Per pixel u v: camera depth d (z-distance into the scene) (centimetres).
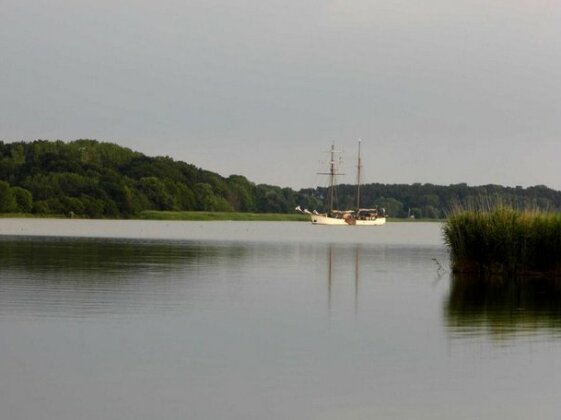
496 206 6172
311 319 3859
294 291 5009
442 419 2278
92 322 3638
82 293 4622
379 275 6231
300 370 2781
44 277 5450
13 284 5006
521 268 6019
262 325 3659
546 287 5328
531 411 2353
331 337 3378
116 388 2528
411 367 2844
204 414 2292
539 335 3444
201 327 3572
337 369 2803
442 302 4522
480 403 2423
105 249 9112
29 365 2792
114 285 5062
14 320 3656
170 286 5097
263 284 5403
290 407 2366
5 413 2277
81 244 10212
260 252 9419
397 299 4653
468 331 3547
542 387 2594
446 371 2789
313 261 7900
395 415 2306
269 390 2533
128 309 4044
